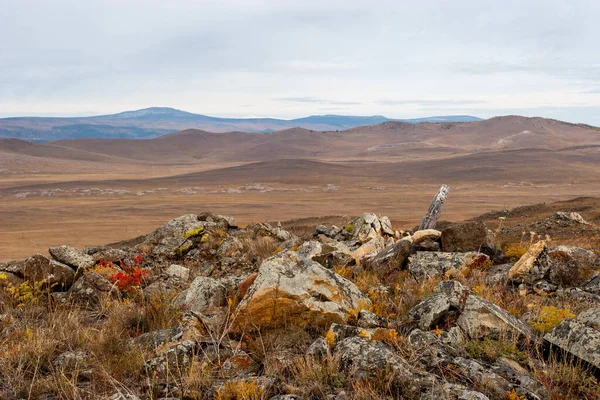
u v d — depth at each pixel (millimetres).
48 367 5199
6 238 81062
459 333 5340
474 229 10797
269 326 5859
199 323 6066
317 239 17297
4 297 8352
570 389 4102
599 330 4902
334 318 5918
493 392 4051
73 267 10336
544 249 8805
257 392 4199
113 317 7164
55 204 141000
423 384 4035
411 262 9867
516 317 5832
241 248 15031
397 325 5797
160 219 108125
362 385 4133
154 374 4719
